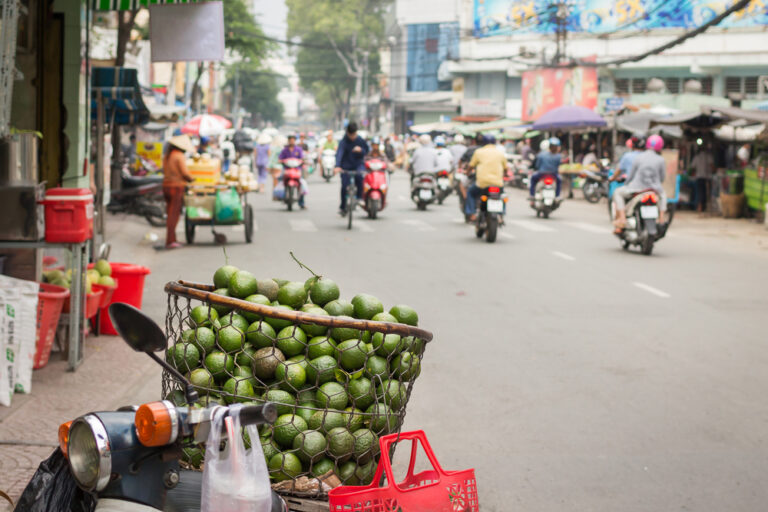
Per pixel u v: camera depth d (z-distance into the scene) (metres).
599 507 4.36
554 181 20.50
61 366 6.66
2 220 6.15
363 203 19.45
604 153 30.95
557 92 37.31
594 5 43.59
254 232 16.55
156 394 6.22
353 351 3.12
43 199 6.29
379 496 2.77
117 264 8.37
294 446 3.01
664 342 8.05
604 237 16.75
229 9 40.31
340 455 3.05
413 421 5.71
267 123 121.69
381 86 89.00
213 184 14.41
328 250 13.99
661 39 40.47
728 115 20.36
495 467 4.89
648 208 14.00
